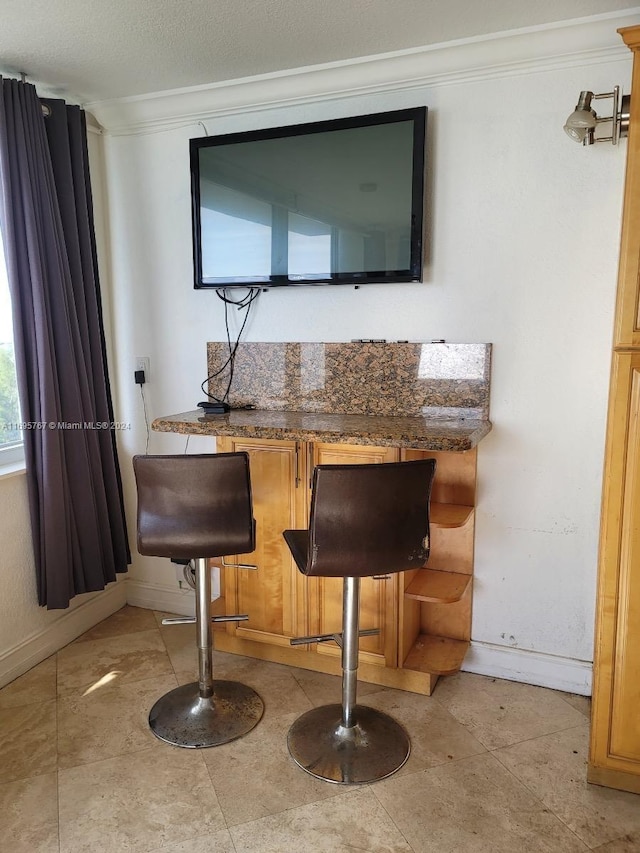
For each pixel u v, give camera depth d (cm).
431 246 242
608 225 218
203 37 217
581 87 215
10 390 258
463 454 244
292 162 250
